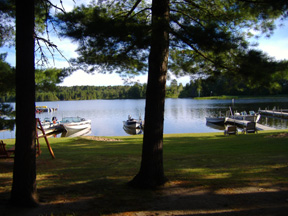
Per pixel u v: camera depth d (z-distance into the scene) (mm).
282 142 11602
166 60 5246
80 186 5473
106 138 17625
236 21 5918
